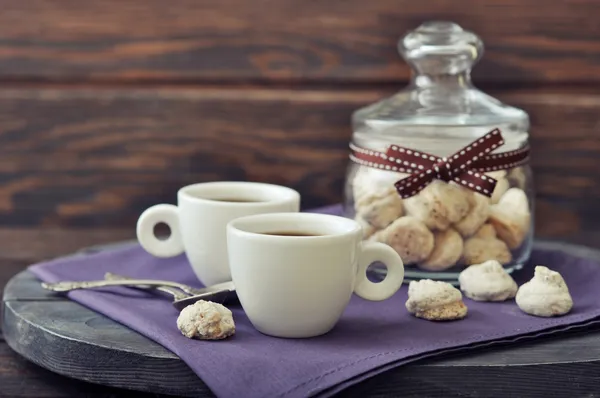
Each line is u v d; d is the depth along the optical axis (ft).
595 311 2.35
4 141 3.55
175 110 3.51
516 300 2.41
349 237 2.25
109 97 3.51
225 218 2.47
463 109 2.62
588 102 3.45
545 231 3.51
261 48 3.47
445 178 2.52
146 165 3.54
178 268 2.69
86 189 3.56
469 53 2.65
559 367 2.17
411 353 2.17
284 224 2.37
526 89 3.46
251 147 3.51
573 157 3.47
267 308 2.25
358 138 2.65
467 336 2.25
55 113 3.53
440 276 2.56
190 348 2.20
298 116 3.49
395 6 3.43
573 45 3.43
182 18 3.47
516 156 2.61
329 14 3.45
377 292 2.35
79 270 2.68
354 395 2.15
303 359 2.16
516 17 3.42
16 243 3.42
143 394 2.33
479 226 2.56
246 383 2.11
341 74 3.47
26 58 3.51
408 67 3.45
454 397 2.16
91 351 2.25
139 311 2.39
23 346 2.39
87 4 3.48
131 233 3.53
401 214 2.54
